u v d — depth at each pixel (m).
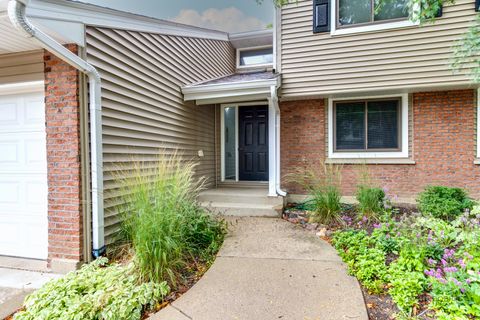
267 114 7.18
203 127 6.91
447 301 2.09
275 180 5.46
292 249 3.52
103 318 2.12
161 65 5.02
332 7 5.27
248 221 4.80
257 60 9.18
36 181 3.46
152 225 2.67
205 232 3.61
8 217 3.59
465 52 4.31
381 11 5.03
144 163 4.43
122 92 3.89
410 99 5.46
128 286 2.43
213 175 7.39
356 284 2.63
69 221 3.18
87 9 3.24
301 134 6.10
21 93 3.48
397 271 2.56
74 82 3.13
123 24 3.90
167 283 2.64
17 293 2.74
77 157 3.14
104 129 3.51
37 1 2.64
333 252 3.41
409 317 2.08
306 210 5.27
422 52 4.84
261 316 2.18
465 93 5.18
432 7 3.75
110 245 3.52
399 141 5.57
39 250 3.46
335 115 5.92
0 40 3.02
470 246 2.89
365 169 5.28
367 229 3.98
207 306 2.33
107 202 3.53
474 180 5.17
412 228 3.44
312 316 2.16
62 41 3.07
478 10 4.52
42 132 3.41
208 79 7.23
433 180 5.38
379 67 5.07
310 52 5.45
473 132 5.16
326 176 5.13
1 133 3.59
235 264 3.10
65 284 2.46
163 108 5.07
